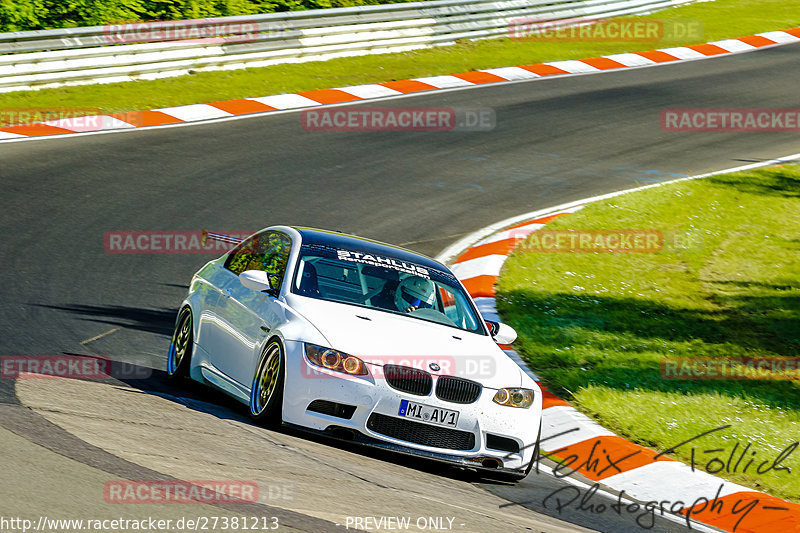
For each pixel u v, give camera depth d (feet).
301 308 88.02
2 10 242.99
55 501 56.39
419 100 259.80
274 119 231.09
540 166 221.87
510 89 280.51
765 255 175.94
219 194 177.68
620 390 115.24
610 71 312.91
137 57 245.86
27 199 160.04
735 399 116.98
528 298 146.20
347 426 81.00
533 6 343.26
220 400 95.45
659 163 232.53
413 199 191.21
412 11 307.78
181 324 103.35
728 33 380.17
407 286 95.91
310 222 169.48
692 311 149.07
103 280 132.36
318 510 63.05
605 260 167.32
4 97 219.61
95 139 199.82
